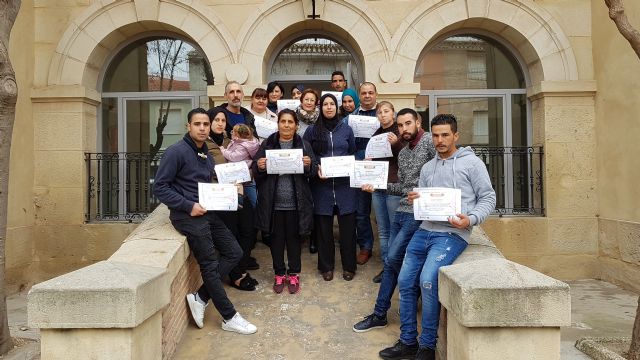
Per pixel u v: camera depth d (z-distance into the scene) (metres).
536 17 6.62
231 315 4.07
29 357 4.00
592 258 6.53
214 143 4.70
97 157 7.03
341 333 4.06
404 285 3.62
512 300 2.60
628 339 4.09
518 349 2.65
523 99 7.21
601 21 6.36
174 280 3.78
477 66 7.32
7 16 4.12
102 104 7.26
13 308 5.53
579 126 6.58
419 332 4.03
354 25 6.67
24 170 6.40
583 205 6.56
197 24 6.72
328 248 4.91
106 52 7.07
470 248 3.63
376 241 6.12
